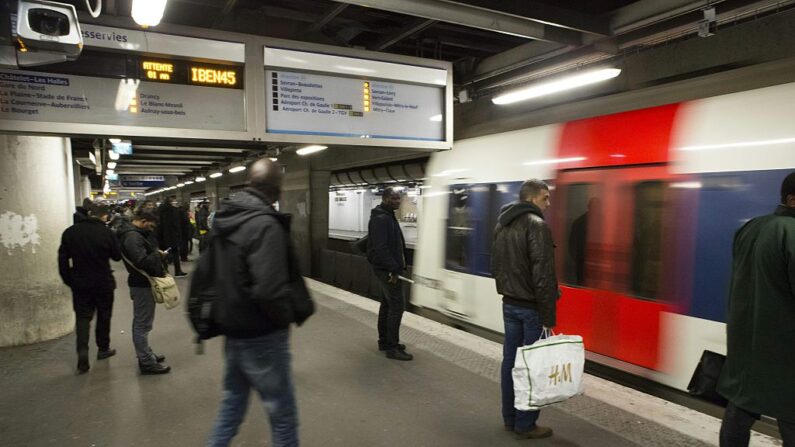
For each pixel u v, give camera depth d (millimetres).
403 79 5742
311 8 6902
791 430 2275
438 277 7227
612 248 4551
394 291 5031
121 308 7895
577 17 5637
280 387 2469
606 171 4668
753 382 2361
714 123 3875
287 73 5164
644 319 4211
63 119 4250
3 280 5660
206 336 2494
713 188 3785
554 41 5949
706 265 3771
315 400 4055
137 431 3547
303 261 14883
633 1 6047
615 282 4496
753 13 5082
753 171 3566
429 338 5828
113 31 4395
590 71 5473
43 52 3123
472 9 5191
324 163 13961
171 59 4660
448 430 3514
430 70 5902
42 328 5926
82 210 5004
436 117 6012
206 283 2480
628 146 4492
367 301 8125
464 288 6621
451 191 7027
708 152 3852
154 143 11016
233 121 4934
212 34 4793
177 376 4668
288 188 16281
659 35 5754
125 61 4477
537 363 3025
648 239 4230
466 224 6660
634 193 4391
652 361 4133
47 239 5984
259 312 2391
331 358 5129
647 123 4387
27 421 3715
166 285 4602
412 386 4348
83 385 4441
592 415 3662
